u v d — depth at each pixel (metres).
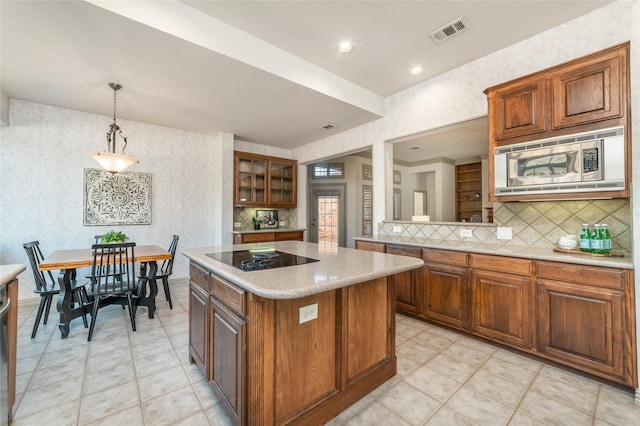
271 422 1.33
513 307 2.23
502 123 2.44
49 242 3.59
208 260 1.83
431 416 1.58
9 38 2.18
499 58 2.77
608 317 1.80
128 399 1.73
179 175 4.59
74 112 3.75
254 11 2.26
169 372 2.03
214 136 4.93
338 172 6.73
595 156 1.95
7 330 1.47
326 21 2.37
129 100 3.40
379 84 3.52
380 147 3.99
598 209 2.26
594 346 1.85
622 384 1.76
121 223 4.07
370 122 4.16
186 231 4.66
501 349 2.37
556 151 2.12
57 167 3.64
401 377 1.96
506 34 2.54
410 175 7.67
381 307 1.88
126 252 2.77
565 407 1.65
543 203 2.54
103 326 2.85
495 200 2.50
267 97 3.28
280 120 4.10
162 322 2.95
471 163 7.39
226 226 4.80
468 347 2.41
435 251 2.78
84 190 3.80
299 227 5.86
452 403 1.69
